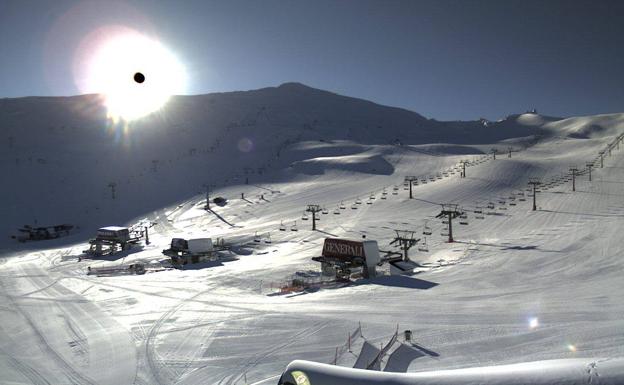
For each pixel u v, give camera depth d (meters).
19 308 36.94
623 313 25.09
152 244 76.50
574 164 107.00
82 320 32.34
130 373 22.50
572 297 29.66
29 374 23.14
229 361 23.28
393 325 26.91
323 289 39.88
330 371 11.05
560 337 22.33
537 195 81.25
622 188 80.75
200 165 148.88
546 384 8.27
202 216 94.62
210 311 32.69
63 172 145.25
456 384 9.15
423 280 39.06
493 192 87.81
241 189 115.19
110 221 104.06
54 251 76.38
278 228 75.31
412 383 9.70
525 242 50.56
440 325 26.27
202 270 52.62
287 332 27.05
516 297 31.06
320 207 88.81
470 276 38.91
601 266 38.19
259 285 42.97
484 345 22.55
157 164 151.75
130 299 38.25
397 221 71.19
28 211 114.88
